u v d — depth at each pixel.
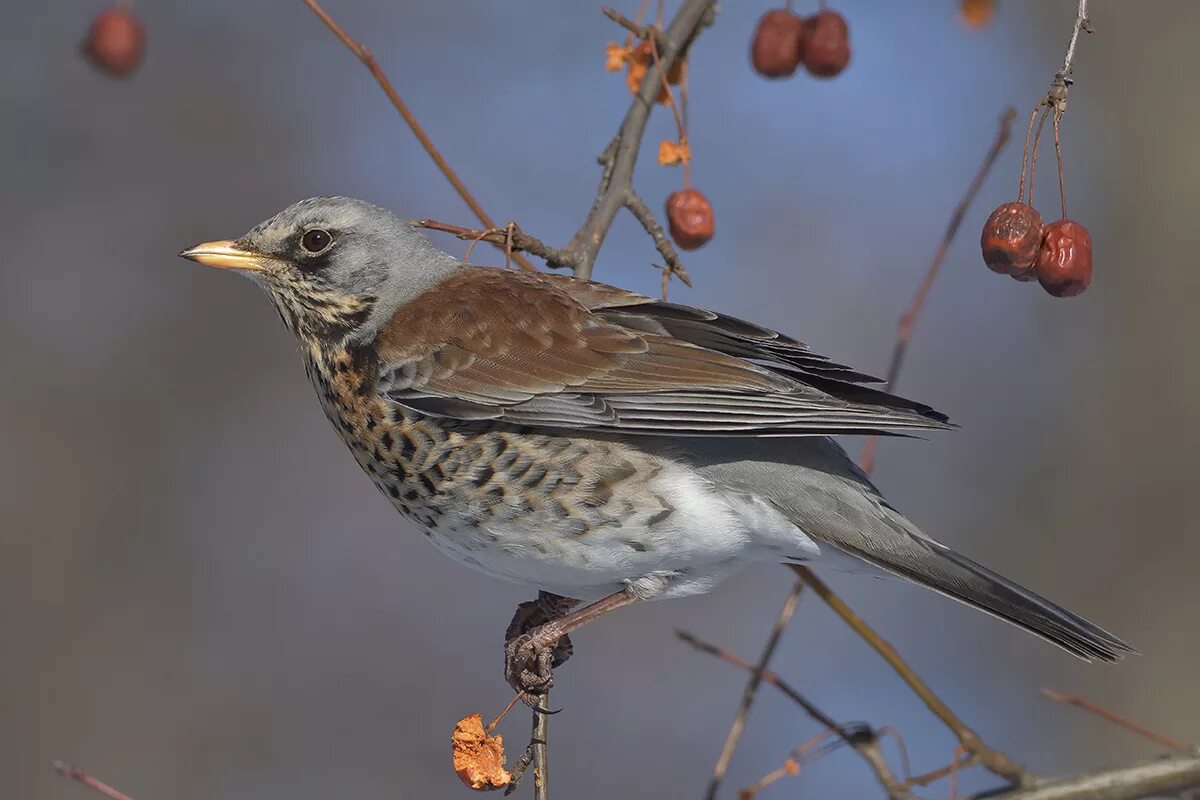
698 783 14.40
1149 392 14.80
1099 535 14.63
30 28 16.61
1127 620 14.34
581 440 8.32
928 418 7.98
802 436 8.14
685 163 9.20
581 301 8.80
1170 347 14.83
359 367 8.68
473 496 8.39
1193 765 7.48
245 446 15.84
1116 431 14.84
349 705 14.66
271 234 8.95
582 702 14.84
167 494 15.55
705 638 15.07
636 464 8.28
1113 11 15.33
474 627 15.16
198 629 14.94
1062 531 14.74
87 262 16.27
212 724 14.41
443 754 14.45
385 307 8.85
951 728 7.96
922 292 9.23
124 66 10.02
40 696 14.40
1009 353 15.48
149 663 14.68
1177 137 15.03
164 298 16.25
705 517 8.30
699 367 8.38
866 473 8.76
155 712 14.41
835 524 8.32
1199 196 14.94
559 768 14.50
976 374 15.47
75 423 15.69
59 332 16.03
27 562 15.04
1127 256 15.07
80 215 16.38
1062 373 15.22
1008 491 15.00
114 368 15.95
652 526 8.30
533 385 8.36
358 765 14.33
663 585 8.55
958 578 8.26
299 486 15.73
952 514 15.00
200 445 15.80
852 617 8.35
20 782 14.00
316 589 15.27
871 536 8.32
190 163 16.52
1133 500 14.62
